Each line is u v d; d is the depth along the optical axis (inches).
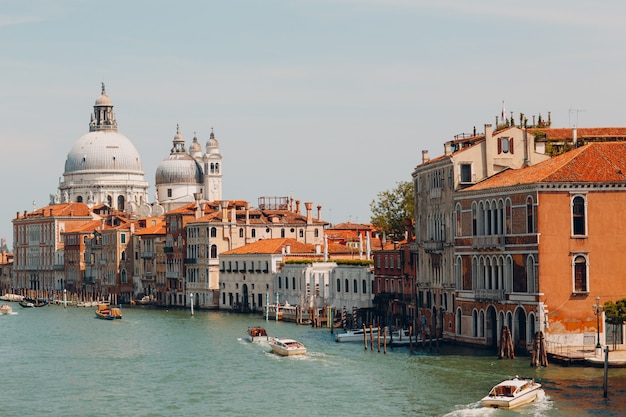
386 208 6018.7
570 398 2881.4
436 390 3107.8
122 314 6865.2
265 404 3061.0
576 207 3452.3
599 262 3452.3
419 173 4475.9
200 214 7618.1
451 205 4072.3
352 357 3878.0
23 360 4192.9
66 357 4266.7
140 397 3255.4
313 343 4414.4
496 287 3700.8
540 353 3334.2
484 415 2758.4
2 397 3302.2
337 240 7465.6
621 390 2962.6
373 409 2913.4
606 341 3452.3
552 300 3432.6
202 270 7303.2
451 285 4087.1
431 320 4320.9
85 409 3093.0
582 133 4544.8
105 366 3951.8
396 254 4800.7
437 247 4183.1
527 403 2844.5
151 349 4471.0
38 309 7854.3
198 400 3169.3
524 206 3511.3
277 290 6373.0
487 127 4040.4
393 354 3890.3
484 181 3966.5
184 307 7564.0
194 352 4298.7
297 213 7647.6
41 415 3024.1
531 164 4060.0
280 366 3769.7
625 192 3464.6
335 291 5536.4
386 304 4931.1
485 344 3777.1
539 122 5004.9
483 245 3759.8
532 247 3462.1
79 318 6619.1
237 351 4284.0
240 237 7263.8
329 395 3142.2
